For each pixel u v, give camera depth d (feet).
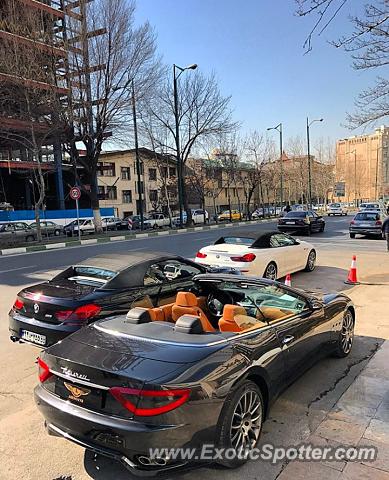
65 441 11.32
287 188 220.43
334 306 15.64
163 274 19.98
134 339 10.43
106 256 20.58
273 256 31.42
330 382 14.40
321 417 12.14
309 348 13.60
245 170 168.25
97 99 79.61
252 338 11.07
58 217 122.31
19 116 76.07
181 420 8.66
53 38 73.20
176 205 174.70
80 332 11.46
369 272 36.19
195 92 104.53
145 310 12.00
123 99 81.66
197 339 10.32
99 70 77.30
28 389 14.76
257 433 10.62
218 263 29.89
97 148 86.89
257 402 10.64
